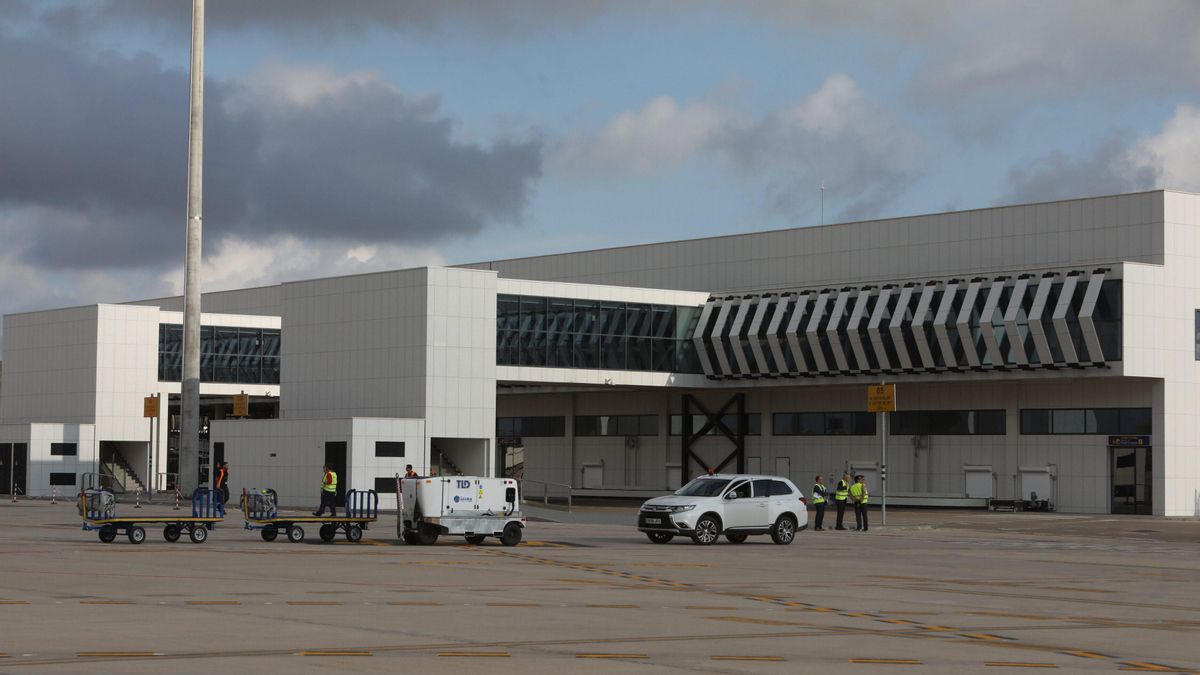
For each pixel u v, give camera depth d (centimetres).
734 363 7500
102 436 8988
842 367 7100
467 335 6612
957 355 6731
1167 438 6372
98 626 1886
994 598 2542
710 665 1617
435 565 3181
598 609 2228
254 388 9738
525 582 2741
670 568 3183
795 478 7775
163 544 3841
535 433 9075
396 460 6316
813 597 2509
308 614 2078
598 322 7256
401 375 6594
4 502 7588
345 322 6875
